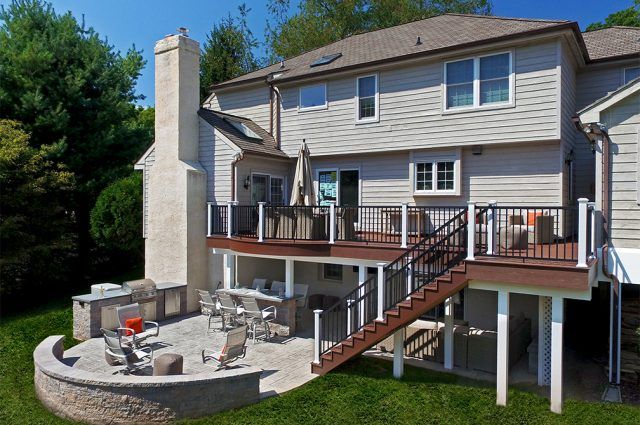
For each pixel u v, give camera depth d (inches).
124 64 994.7
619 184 327.9
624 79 476.7
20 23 741.9
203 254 562.9
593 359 391.5
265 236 483.8
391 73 521.3
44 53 702.5
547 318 334.6
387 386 324.5
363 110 547.8
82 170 775.7
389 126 523.5
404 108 512.4
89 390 281.3
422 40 545.0
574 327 485.7
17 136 618.8
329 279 573.0
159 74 571.5
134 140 827.4
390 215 463.5
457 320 439.8
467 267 301.3
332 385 324.5
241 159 534.6
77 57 766.5
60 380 291.7
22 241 603.2
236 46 1291.8
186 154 560.1
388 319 323.9
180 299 532.4
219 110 701.9
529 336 427.5
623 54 464.8
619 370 326.0
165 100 565.6
